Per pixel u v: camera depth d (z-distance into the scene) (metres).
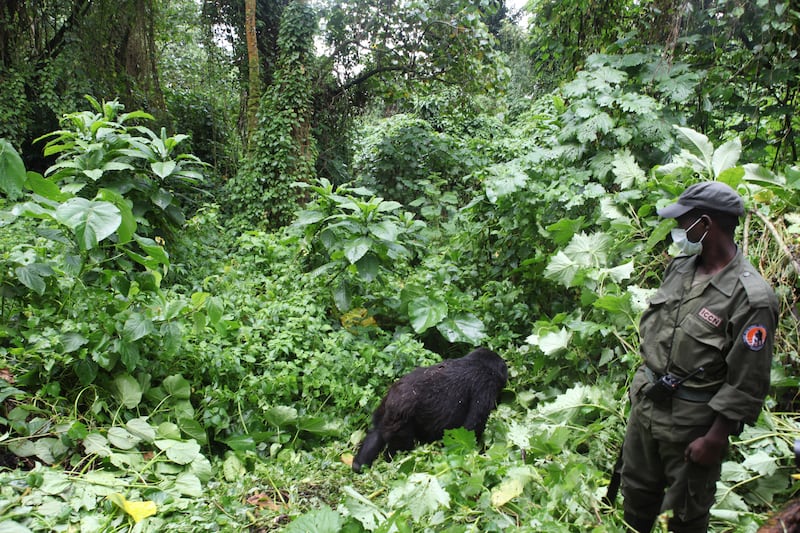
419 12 12.32
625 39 6.91
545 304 5.93
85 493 3.11
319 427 4.27
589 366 4.51
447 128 16.61
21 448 3.38
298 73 11.61
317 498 3.31
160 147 6.75
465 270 6.59
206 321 4.81
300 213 6.18
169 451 3.59
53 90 11.68
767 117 6.54
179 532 2.86
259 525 3.00
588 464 3.56
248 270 7.31
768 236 4.05
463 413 4.08
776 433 3.30
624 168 5.45
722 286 2.41
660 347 2.59
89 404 3.89
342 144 14.16
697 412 2.43
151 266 4.39
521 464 3.31
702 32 6.54
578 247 4.89
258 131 11.50
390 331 6.00
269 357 4.58
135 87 12.91
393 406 4.05
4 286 3.96
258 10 12.95
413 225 7.14
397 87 13.91
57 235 4.11
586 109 6.09
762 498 3.14
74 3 12.34
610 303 4.12
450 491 3.04
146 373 4.10
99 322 4.05
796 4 5.81
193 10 15.53
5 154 3.85
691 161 5.00
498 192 5.92
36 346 3.75
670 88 6.08
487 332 5.69
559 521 2.84
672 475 2.57
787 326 3.71
